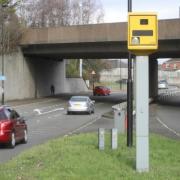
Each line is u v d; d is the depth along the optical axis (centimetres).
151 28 1287
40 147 1816
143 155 1277
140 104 1296
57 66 8900
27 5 10838
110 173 1216
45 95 8094
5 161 1678
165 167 1337
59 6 11556
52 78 8556
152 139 2056
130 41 1285
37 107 5728
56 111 5131
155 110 5334
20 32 6862
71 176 1172
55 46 6731
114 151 1633
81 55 7362
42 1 11288
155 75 7812
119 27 6062
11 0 7969
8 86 6731
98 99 7681
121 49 6203
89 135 2267
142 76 1301
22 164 1407
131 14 1289
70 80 10088
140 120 1291
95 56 7594
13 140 2195
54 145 1848
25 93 7250
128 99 1872
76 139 2075
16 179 1158
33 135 2784
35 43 6738
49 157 1499
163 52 6219
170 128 3241
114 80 16575
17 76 6969
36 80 7644
